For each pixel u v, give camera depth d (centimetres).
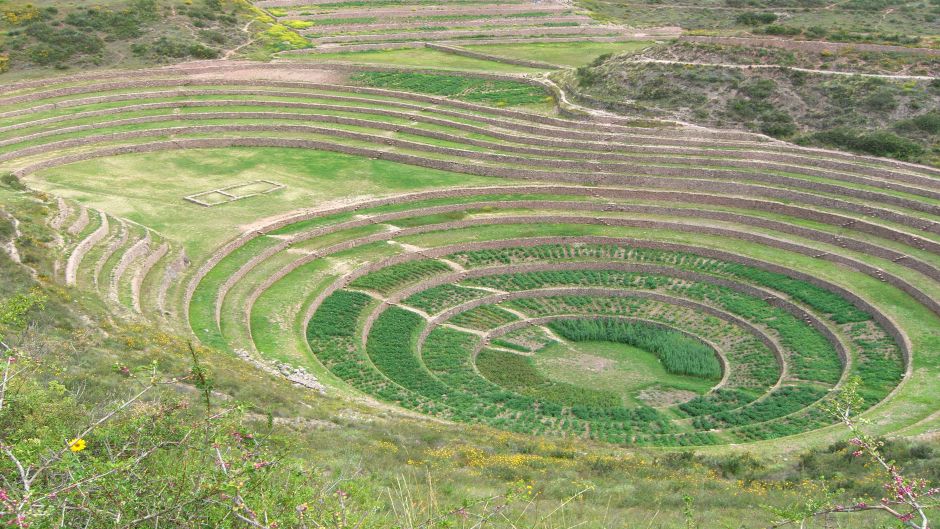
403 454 2962
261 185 6719
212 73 9125
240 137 7775
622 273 5756
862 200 6047
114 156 7300
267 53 9806
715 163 6656
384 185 6794
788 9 11831
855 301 5041
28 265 4175
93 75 8581
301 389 3856
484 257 5822
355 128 8012
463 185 6788
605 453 3416
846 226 5875
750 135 6881
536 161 7031
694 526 1758
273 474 1338
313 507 1225
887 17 10856
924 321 4725
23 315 3253
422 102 8544
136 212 5966
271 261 5409
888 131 6550
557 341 5091
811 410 4059
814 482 2825
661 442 3881
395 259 5656
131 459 1208
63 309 3709
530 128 7600
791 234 5934
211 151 7594
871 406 4022
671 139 7031
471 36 10850
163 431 1359
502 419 4112
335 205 6300
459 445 3241
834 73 7094
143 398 2634
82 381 2750
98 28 9275
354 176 7006
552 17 11625
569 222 6319
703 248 5838
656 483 2819
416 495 2208
